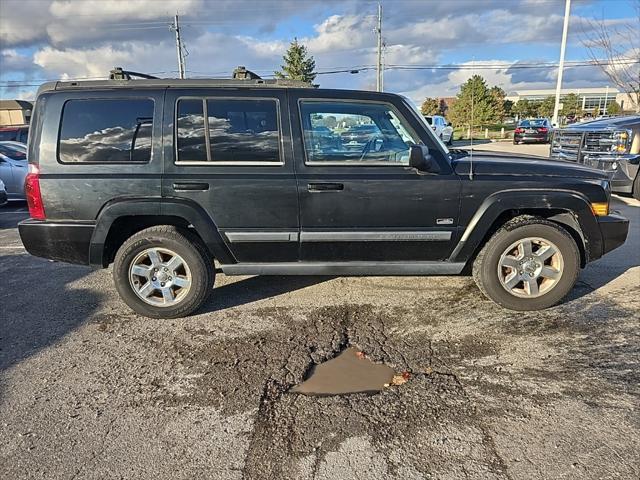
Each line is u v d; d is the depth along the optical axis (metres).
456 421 2.57
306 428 2.54
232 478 2.20
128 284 3.86
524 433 2.46
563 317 3.83
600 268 5.00
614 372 3.01
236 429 2.54
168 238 3.78
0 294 4.61
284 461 2.30
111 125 3.69
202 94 3.69
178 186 3.65
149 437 2.49
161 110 3.68
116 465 2.29
